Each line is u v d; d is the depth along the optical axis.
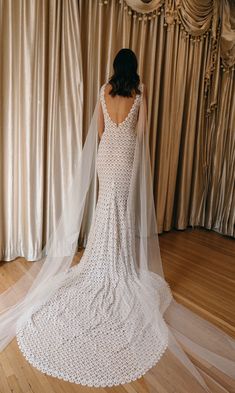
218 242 3.40
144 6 2.79
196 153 3.64
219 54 3.43
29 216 2.54
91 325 1.75
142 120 2.08
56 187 2.65
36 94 2.43
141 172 2.11
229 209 3.60
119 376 1.45
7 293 2.06
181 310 2.01
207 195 3.83
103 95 2.07
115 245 2.04
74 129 2.64
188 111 3.44
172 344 1.65
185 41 3.23
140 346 1.63
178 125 3.39
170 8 2.96
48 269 2.11
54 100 2.51
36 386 1.38
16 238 2.56
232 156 3.59
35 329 1.70
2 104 2.32
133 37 2.91
